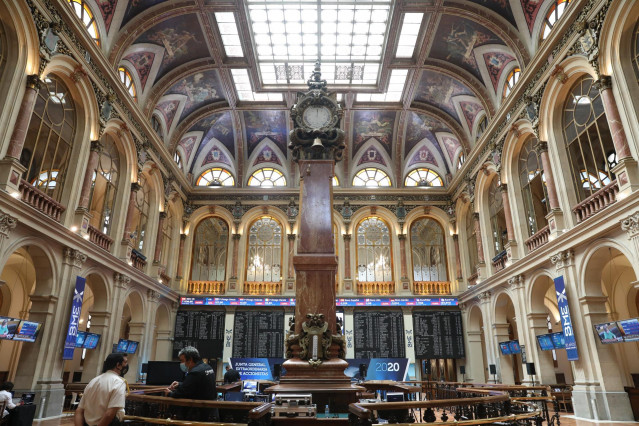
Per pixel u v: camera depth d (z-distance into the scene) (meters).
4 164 9.36
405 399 10.27
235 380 11.24
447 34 16.73
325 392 5.91
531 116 13.87
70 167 12.28
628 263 14.72
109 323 13.98
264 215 23.06
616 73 10.22
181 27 16.11
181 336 20.52
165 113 19.44
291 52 18.17
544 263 13.16
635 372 14.62
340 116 7.90
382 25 16.67
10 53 9.97
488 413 5.86
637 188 9.41
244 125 23.12
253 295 21.00
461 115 20.22
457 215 22.08
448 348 20.38
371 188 23.11
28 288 16.50
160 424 4.98
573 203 12.23
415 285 21.92
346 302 20.97
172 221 21.67
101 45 13.65
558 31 12.05
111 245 14.59
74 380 17.86
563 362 19.02
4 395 7.73
